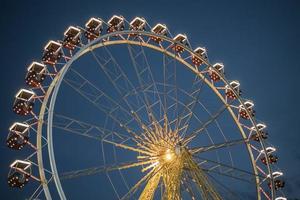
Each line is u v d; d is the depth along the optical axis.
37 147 24.77
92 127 26.48
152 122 28.69
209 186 26.64
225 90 34.62
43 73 27.11
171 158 27.45
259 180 33.09
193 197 27.17
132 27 33.53
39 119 25.44
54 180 22.23
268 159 33.28
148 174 27.27
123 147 27.52
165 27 34.41
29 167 24.42
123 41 31.23
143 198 26.92
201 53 35.50
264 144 33.59
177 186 26.39
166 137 28.50
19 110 25.67
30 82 26.42
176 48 33.56
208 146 28.89
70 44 28.50
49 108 24.17
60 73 26.09
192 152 28.42
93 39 30.25
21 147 25.36
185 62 33.84
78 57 27.70
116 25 32.69
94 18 30.92
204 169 27.67
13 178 23.95
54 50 28.17
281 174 33.56
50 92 26.17
